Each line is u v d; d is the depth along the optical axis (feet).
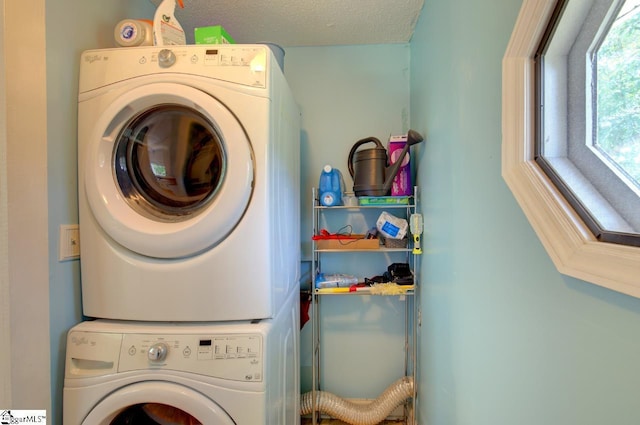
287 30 5.00
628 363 1.26
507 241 2.16
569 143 1.77
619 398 1.30
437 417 3.76
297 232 4.44
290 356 3.76
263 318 2.80
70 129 2.88
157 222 2.77
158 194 3.13
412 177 5.03
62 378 2.76
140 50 2.84
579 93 1.71
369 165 4.56
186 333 2.55
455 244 3.15
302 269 5.48
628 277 1.21
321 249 4.63
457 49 3.08
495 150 2.33
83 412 2.53
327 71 5.50
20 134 2.30
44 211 2.47
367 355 5.41
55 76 2.75
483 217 2.53
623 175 1.44
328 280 4.79
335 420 5.22
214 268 2.70
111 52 2.87
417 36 4.81
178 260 2.73
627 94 1.42
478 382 2.62
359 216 5.42
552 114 1.85
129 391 2.49
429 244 4.13
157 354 2.48
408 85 5.41
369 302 5.42
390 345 5.40
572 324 1.57
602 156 1.56
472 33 2.73
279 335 3.08
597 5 1.55
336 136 5.50
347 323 5.44
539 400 1.82
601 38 1.57
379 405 4.95
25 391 2.32
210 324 2.71
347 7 4.43
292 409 3.91
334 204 4.75
